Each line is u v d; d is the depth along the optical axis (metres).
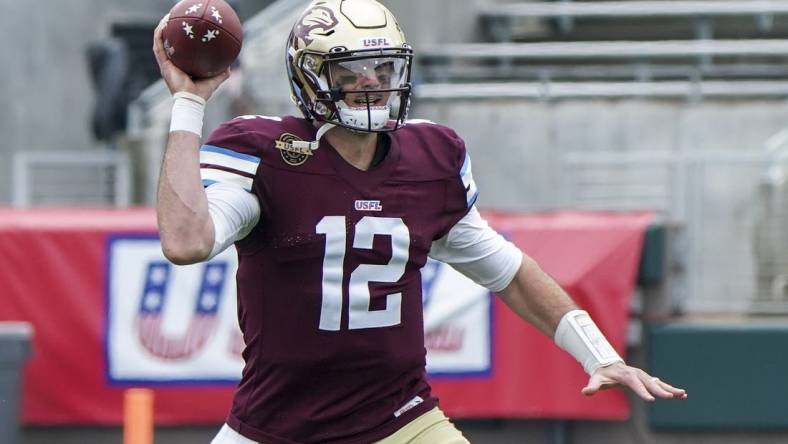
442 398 25.83
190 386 26.05
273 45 42.94
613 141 42.50
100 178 40.44
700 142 42.38
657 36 49.34
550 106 42.62
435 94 42.75
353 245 12.33
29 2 50.09
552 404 25.69
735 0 48.22
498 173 42.59
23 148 49.84
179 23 11.76
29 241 25.98
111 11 52.19
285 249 12.27
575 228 25.72
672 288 26.33
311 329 12.40
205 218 11.43
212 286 25.97
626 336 25.64
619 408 25.69
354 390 12.65
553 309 13.48
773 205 30.17
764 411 25.45
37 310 26.03
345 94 12.26
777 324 25.59
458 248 13.34
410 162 12.66
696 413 25.56
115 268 26.00
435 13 46.56
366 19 12.29
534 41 50.09
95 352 26.05
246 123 12.35
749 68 45.06
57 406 26.12
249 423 12.82
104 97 42.53
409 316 12.73
